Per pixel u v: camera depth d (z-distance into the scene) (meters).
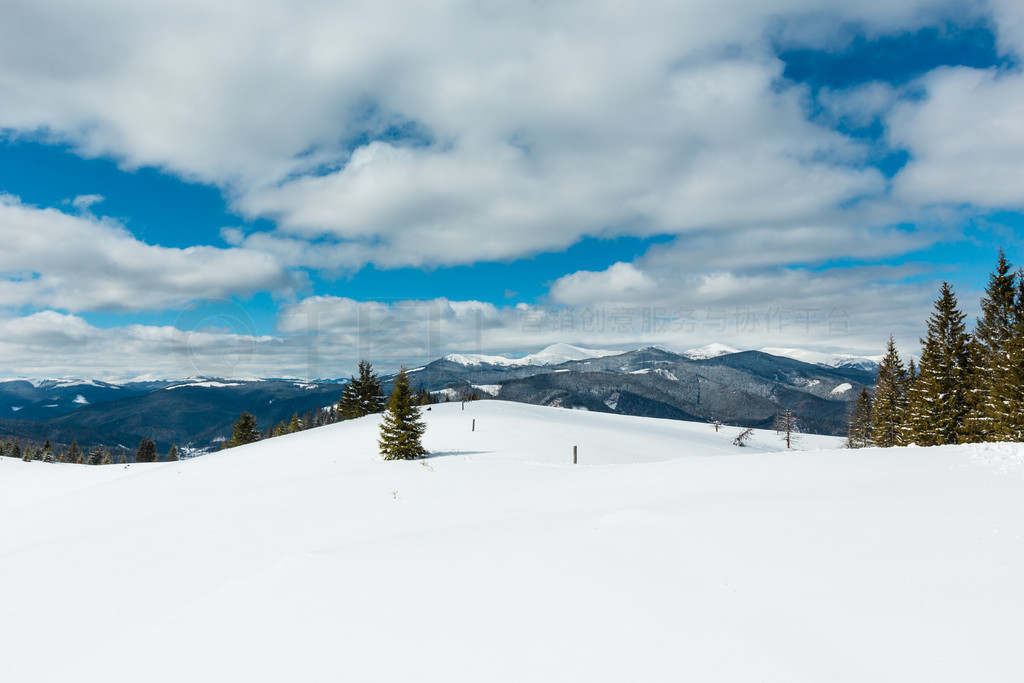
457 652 5.20
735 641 4.75
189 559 11.79
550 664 4.78
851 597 5.25
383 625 5.98
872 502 8.25
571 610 5.74
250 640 6.05
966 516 7.16
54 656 6.95
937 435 38.00
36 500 28.41
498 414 52.47
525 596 6.23
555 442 35.78
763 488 10.70
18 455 101.44
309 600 6.94
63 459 114.50
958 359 38.50
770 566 6.16
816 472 11.66
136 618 8.04
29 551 14.70
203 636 6.36
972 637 4.33
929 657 4.17
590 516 9.70
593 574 6.59
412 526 12.38
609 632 5.19
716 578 6.04
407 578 7.30
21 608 9.77
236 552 11.91
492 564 7.44
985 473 9.86
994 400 31.50
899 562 5.89
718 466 14.07
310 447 35.19
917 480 9.75
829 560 6.13
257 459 31.20
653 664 4.56
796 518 7.70
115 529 16.58
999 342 36.09
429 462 25.19
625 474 15.31
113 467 35.75
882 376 58.00
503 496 15.00
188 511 18.03
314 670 5.23
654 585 6.06
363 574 7.66
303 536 12.84
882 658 4.24
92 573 11.75
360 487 19.33
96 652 6.73
